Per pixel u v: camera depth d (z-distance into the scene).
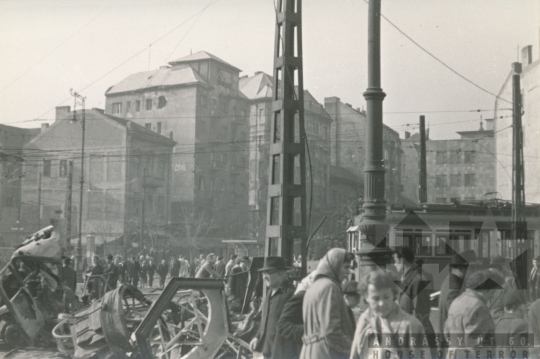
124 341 9.22
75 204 66.31
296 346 5.52
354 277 10.73
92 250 59.91
